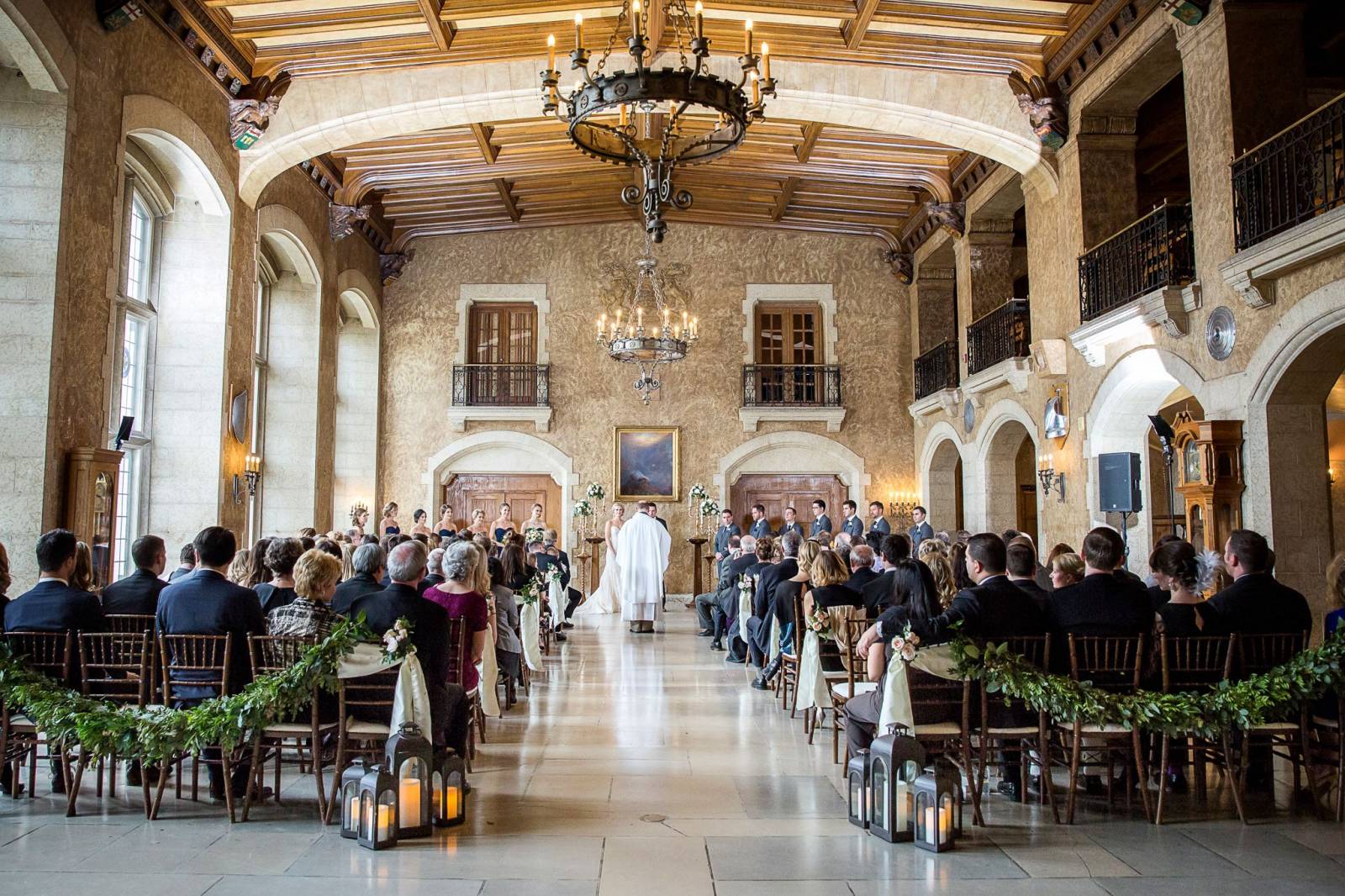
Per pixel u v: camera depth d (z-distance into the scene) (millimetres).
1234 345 7875
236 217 10477
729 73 10820
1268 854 4043
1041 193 11547
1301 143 7211
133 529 9766
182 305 10070
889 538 6691
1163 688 4730
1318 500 7430
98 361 7891
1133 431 10203
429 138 13266
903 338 17469
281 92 10523
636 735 6457
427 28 9969
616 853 4051
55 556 4918
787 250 17594
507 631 7414
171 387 9969
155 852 4023
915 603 4629
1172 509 8578
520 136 13320
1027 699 4457
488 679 6781
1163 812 4695
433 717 4648
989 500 13664
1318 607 7340
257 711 4359
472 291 17219
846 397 17312
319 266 13531
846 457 17203
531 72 10781
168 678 4758
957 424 14797
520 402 16969
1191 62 8508
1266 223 7469
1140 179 13141
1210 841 4215
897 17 9836
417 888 3635
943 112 10969
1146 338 9203
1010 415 12656
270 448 13312
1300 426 7500
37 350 7164
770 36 10352
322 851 4051
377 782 4086
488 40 10266
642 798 4914
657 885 3680
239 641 4809
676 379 17297
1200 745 5129
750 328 17391
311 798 4906
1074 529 10797
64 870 3801
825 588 6641
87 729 4371
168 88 8953
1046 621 4820
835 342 17406
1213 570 5574
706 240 17547
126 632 4957
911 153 13883
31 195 7227
